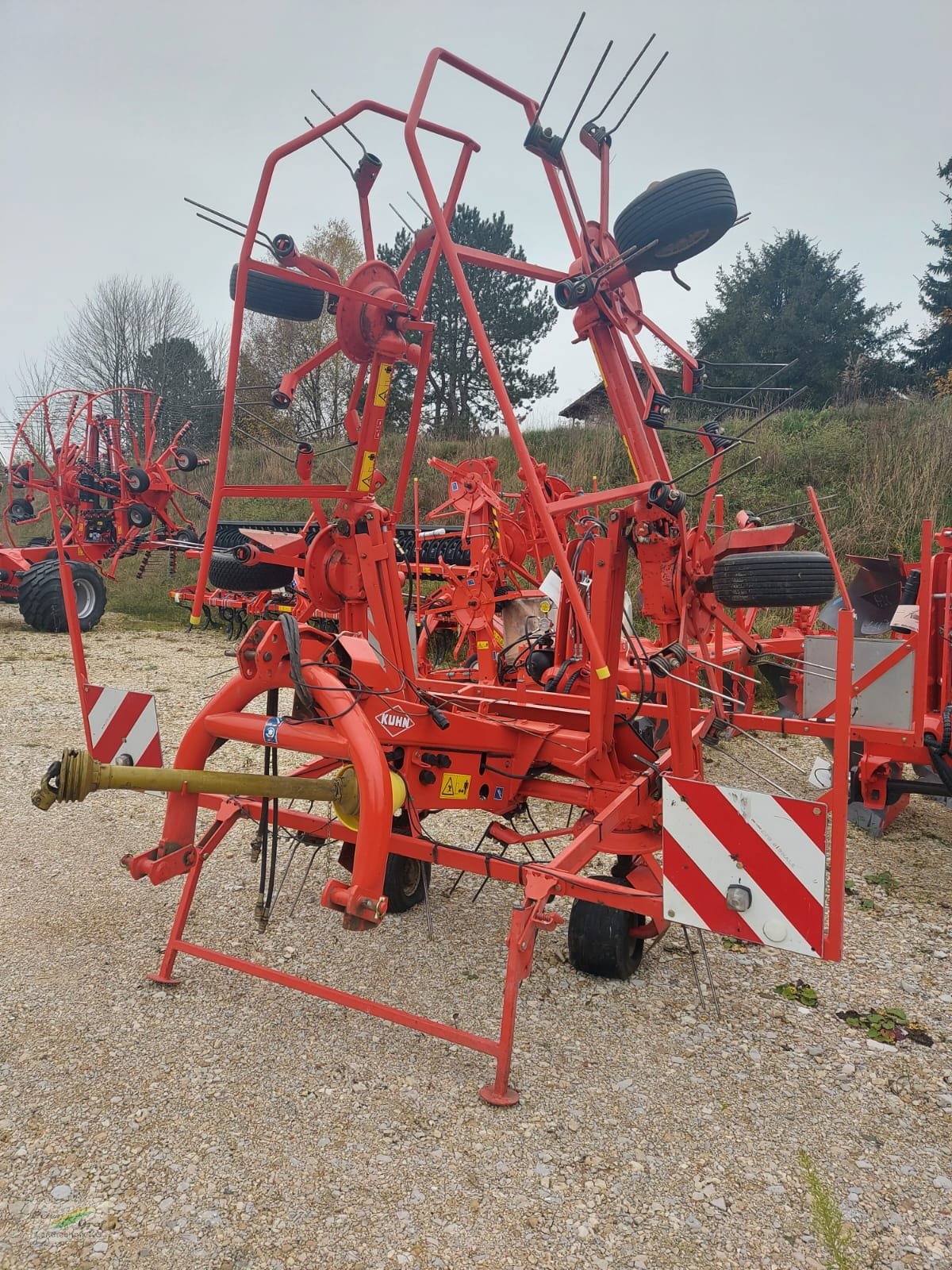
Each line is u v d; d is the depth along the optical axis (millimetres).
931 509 11102
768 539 3141
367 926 2705
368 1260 2084
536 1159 2436
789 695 7117
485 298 25438
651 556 3486
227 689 3199
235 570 4016
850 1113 2672
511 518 7859
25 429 12438
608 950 3381
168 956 3305
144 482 12227
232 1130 2531
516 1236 2162
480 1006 3242
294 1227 2178
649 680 4617
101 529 12727
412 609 4891
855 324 29391
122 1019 3086
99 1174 2344
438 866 4633
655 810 3711
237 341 3195
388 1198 2281
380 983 3381
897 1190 2346
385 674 3436
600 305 3383
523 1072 2834
